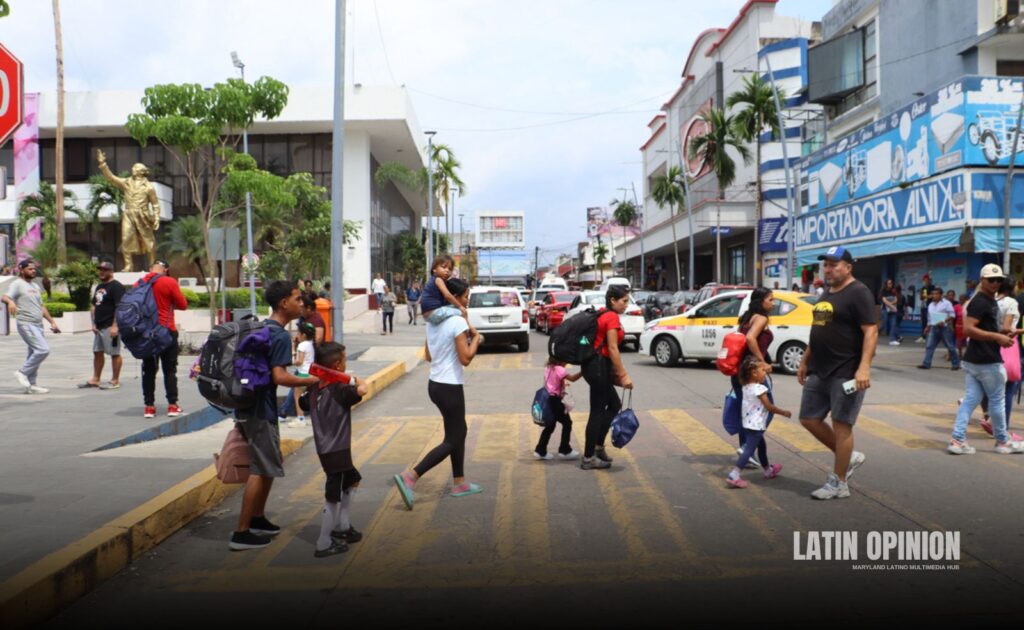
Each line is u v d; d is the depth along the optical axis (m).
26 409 9.62
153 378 9.09
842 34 33.66
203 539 5.31
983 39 23.67
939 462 7.25
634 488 6.49
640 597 4.16
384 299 29.00
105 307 11.53
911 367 16.47
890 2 29.25
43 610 3.93
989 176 20.17
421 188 51.81
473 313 20.56
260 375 4.91
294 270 37.19
